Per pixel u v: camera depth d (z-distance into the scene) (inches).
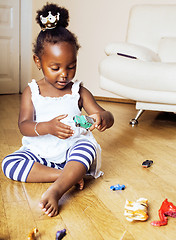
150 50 95.7
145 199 35.9
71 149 40.9
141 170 48.7
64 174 36.5
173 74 76.3
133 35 102.1
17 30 126.2
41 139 42.4
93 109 44.8
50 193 33.9
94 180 43.6
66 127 35.4
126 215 32.7
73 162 37.6
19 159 41.5
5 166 41.5
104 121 39.9
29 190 38.9
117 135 70.6
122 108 110.6
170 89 77.4
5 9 122.6
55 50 37.1
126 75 80.7
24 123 40.1
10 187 39.6
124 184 42.7
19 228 30.2
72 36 39.0
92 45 127.7
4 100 111.5
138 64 80.1
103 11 124.7
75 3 125.2
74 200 37.0
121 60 82.9
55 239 28.6
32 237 28.1
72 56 37.9
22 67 130.0
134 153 57.6
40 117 42.4
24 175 40.5
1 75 127.6
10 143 58.7
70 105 42.6
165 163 53.0
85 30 127.2
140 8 103.4
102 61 87.1
